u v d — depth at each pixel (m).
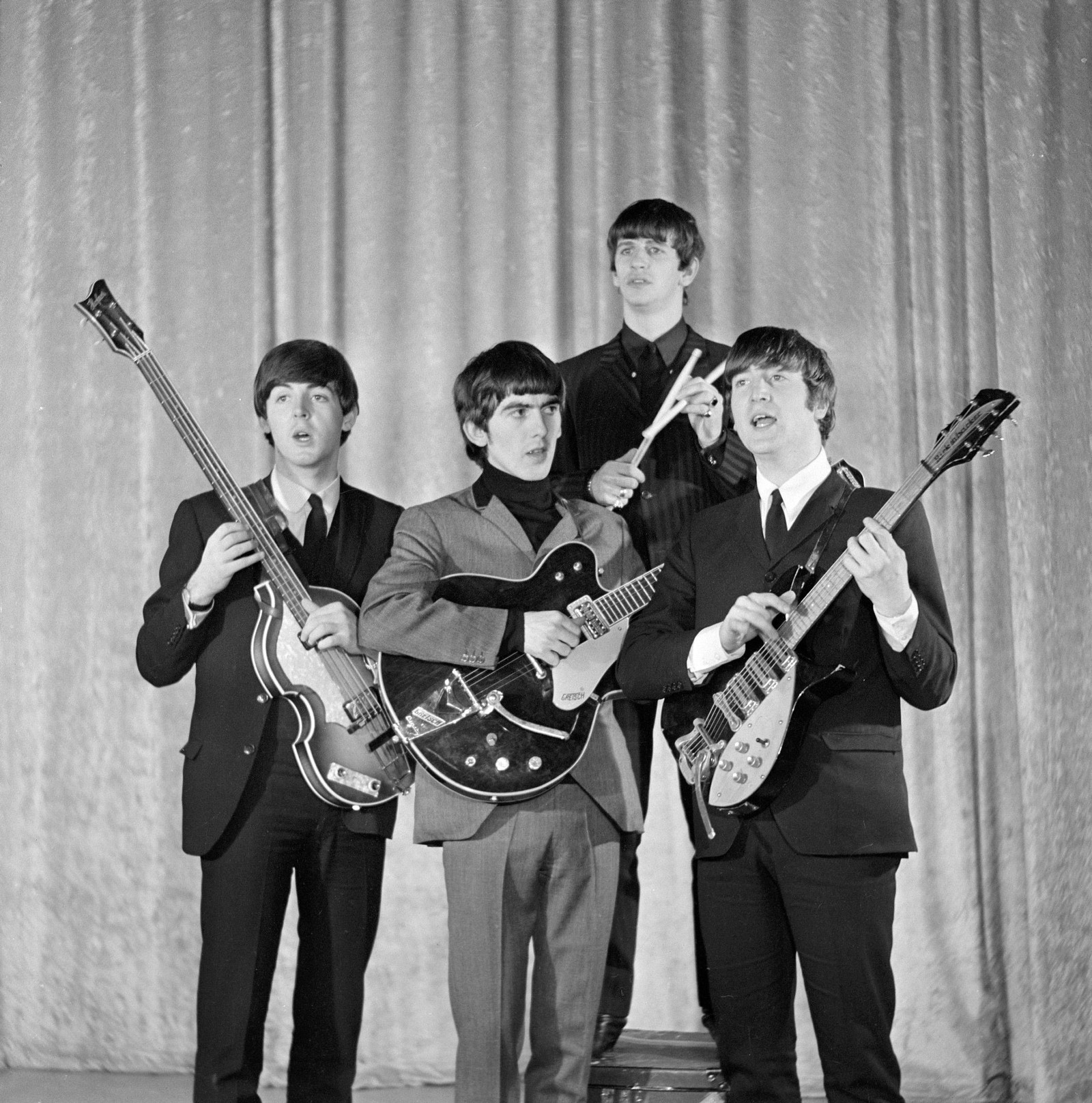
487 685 2.46
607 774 2.50
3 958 3.20
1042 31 3.29
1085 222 3.26
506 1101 2.42
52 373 3.28
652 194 3.26
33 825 3.21
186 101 3.31
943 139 3.26
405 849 3.20
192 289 3.28
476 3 3.32
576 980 2.43
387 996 3.17
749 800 2.26
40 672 3.24
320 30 3.32
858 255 3.23
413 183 3.29
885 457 3.19
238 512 2.66
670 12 3.28
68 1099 2.98
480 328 3.27
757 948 2.29
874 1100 2.21
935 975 3.10
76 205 3.31
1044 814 3.13
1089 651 3.17
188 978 3.18
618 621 2.52
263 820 2.56
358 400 2.85
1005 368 3.23
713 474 2.86
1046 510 3.19
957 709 3.14
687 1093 2.56
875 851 2.22
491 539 2.54
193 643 2.62
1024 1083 3.07
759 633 2.27
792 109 3.27
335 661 2.60
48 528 3.26
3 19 3.35
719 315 3.23
